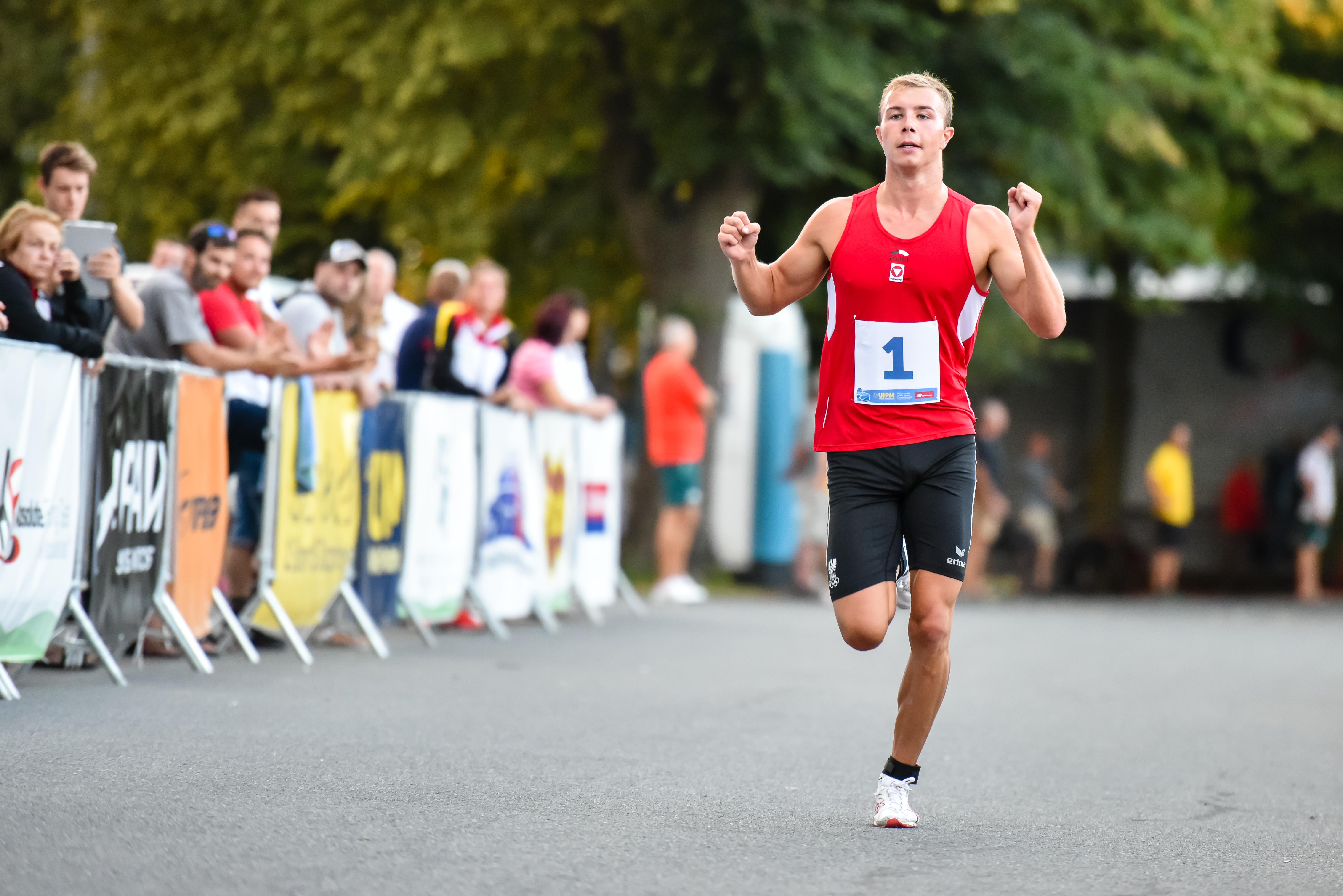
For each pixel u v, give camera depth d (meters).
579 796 20.72
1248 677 42.16
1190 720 32.56
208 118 68.31
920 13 68.62
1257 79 77.75
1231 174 93.75
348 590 36.09
